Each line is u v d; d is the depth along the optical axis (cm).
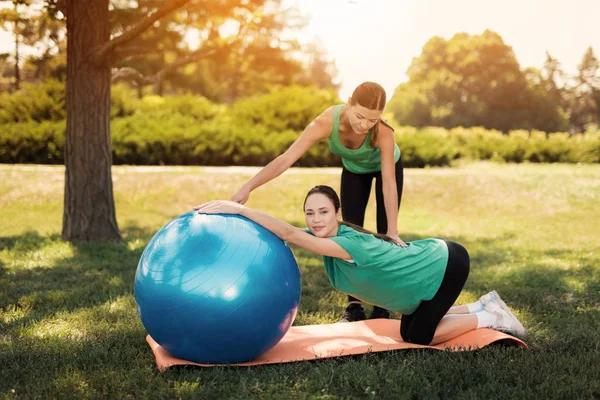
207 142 1399
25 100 1553
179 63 945
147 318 320
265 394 296
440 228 973
